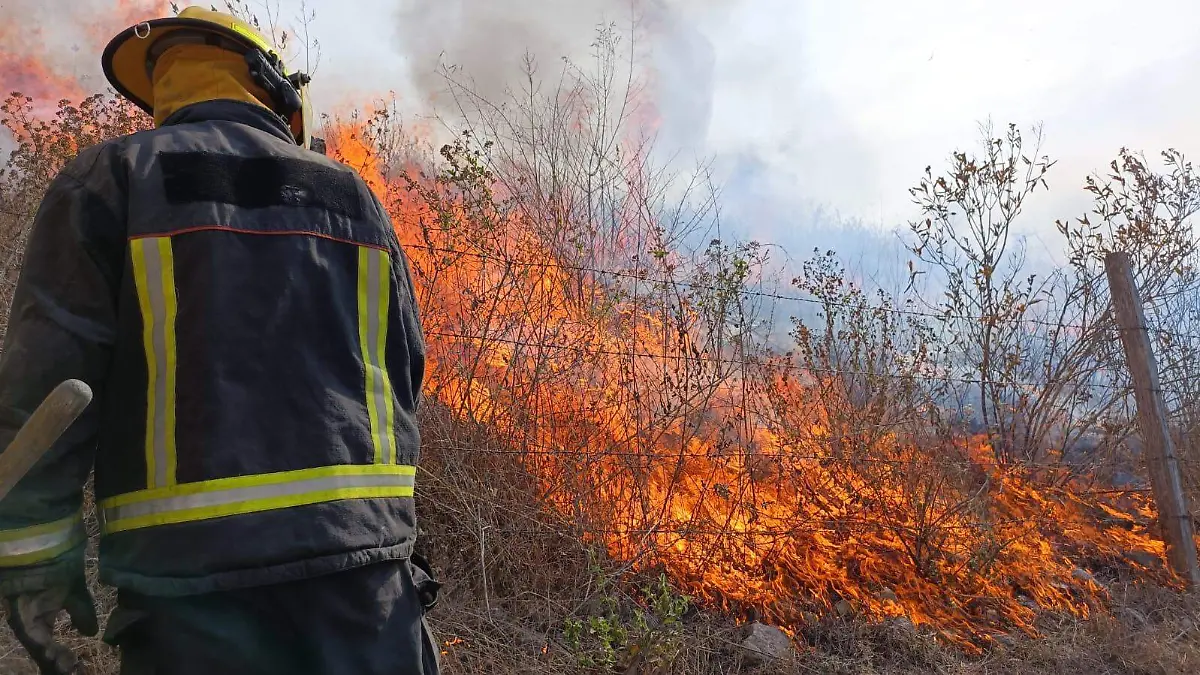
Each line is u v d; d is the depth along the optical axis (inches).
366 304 55.7
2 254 143.6
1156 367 195.3
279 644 48.1
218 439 47.1
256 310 50.2
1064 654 142.7
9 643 90.0
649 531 142.3
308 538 47.6
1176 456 194.9
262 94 63.3
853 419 174.9
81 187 50.1
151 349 48.6
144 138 53.0
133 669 47.5
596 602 132.2
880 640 142.0
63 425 42.9
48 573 45.4
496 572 136.3
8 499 44.2
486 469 141.0
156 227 49.5
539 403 151.4
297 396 50.1
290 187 54.3
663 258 165.8
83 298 48.3
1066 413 211.9
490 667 114.7
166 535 46.2
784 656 129.8
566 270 164.4
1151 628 155.6
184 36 61.2
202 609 46.4
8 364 46.3
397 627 51.2
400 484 54.4
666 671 115.0
